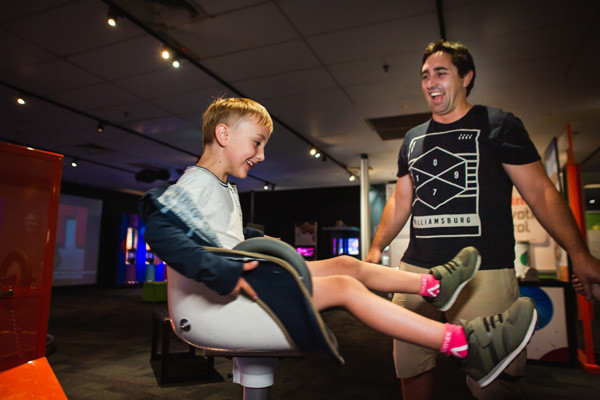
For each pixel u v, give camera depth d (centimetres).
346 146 798
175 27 371
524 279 378
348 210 1277
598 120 609
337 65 450
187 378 296
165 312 333
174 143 770
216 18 358
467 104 138
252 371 96
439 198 133
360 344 423
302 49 414
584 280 107
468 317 123
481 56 422
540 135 688
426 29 376
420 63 445
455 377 292
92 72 465
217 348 80
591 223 814
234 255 78
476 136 130
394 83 497
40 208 176
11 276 162
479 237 126
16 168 171
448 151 134
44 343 168
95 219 1241
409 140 153
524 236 535
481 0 332
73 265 1151
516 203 546
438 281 103
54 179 183
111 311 693
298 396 258
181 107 579
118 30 378
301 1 334
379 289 102
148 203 86
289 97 543
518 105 553
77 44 402
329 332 78
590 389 279
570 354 340
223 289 73
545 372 324
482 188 128
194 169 97
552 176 430
